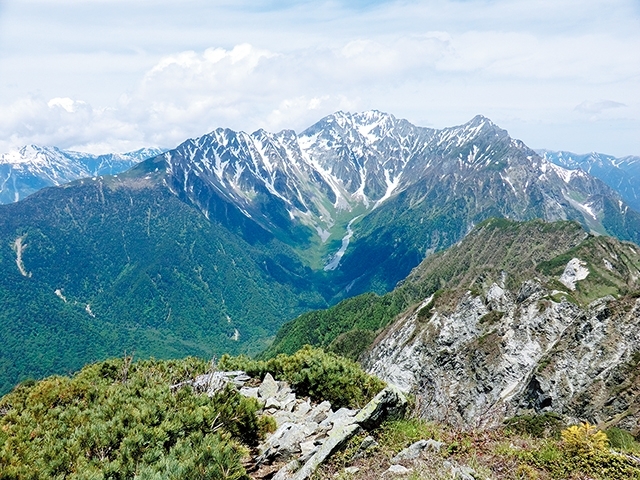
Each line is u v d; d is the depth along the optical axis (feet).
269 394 81.25
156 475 45.11
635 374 189.16
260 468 56.08
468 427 65.05
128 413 59.62
